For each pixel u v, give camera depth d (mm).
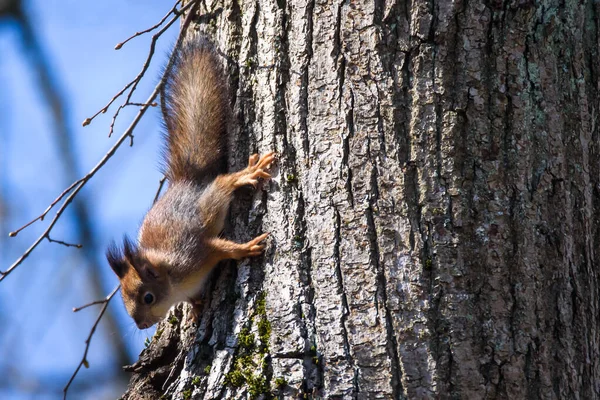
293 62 8031
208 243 8867
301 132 7887
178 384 7836
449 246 7254
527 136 7457
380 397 7066
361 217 7438
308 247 7660
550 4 7711
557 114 7598
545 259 7375
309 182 7754
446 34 7480
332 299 7387
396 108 7492
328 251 7500
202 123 9914
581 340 7414
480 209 7324
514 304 7234
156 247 9859
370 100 7559
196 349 7977
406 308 7188
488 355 7125
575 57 7812
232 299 8094
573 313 7414
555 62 7684
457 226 7281
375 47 7586
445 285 7203
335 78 7734
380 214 7387
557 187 7508
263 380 7340
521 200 7371
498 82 7461
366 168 7496
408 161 7422
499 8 7523
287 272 7691
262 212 8188
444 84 7445
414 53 7520
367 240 7379
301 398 7156
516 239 7316
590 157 7859
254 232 8211
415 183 7391
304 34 7973
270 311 7621
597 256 7836
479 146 7395
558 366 7238
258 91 8398
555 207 7480
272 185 8062
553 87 7625
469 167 7379
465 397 7035
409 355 7102
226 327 7945
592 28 8008
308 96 7891
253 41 8555
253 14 8570
